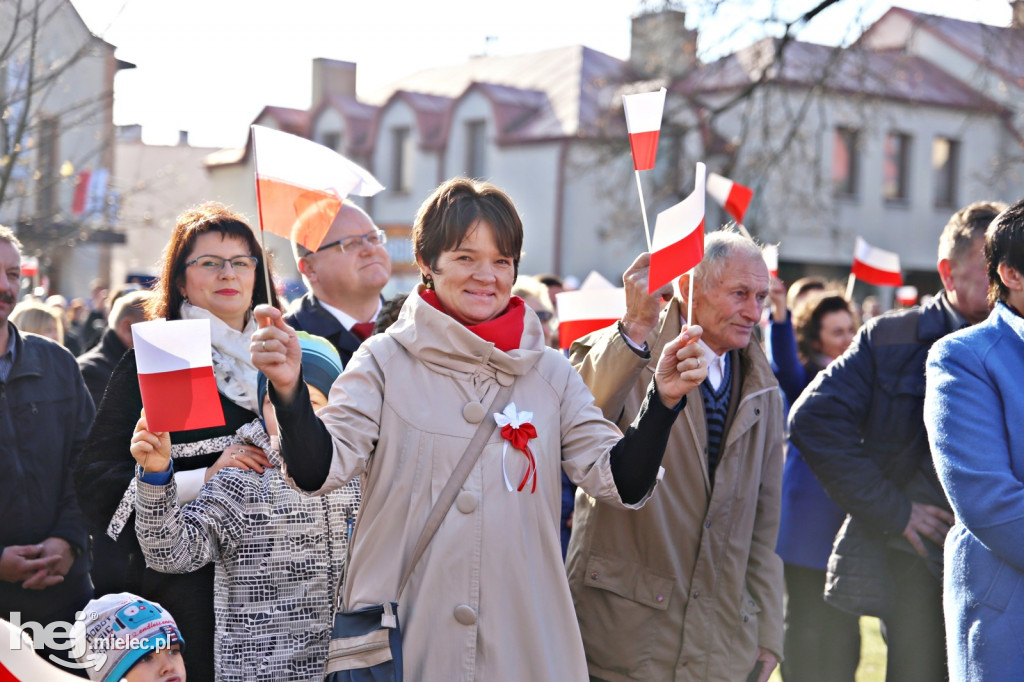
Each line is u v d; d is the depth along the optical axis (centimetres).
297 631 294
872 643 641
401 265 3155
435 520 239
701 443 330
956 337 286
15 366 370
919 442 383
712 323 337
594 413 259
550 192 2855
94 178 1141
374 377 246
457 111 3108
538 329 263
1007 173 2177
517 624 242
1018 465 273
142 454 265
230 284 321
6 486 361
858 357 394
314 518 297
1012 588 269
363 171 248
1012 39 1460
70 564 373
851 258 2791
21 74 792
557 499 253
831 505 484
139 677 285
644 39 1669
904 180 2886
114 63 938
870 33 1488
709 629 329
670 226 239
